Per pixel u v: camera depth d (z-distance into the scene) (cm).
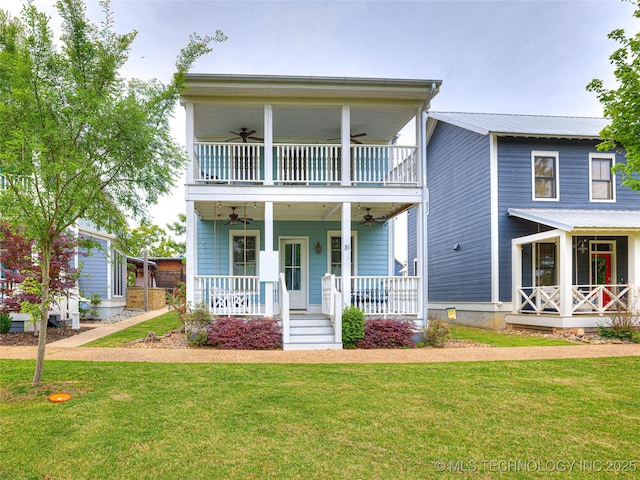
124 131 550
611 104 710
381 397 519
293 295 1215
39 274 920
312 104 952
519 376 627
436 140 1738
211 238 1210
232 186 929
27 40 534
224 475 327
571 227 1063
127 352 799
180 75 623
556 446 383
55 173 503
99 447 371
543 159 1347
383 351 838
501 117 1611
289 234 1226
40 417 440
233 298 947
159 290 2166
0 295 1081
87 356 755
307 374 630
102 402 488
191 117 934
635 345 939
